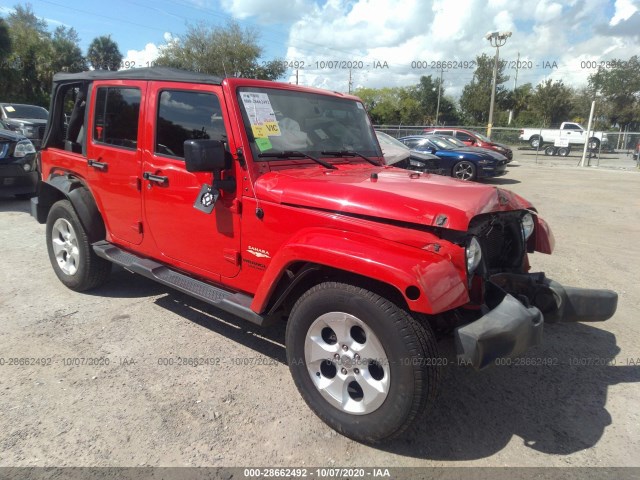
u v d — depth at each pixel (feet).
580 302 9.90
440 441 8.70
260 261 9.79
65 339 11.94
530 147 102.63
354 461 8.14
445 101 195.52
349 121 12.96
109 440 8.44
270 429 8.87
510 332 7.63
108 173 12.80
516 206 9.95
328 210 8.71
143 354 11.37
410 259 7.65
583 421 9.39
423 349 7.53
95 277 14.30
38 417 8.97
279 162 10.25
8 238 20.54
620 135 93.04
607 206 33.65
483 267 8.55
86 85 13.55
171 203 11.21
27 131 48.21
